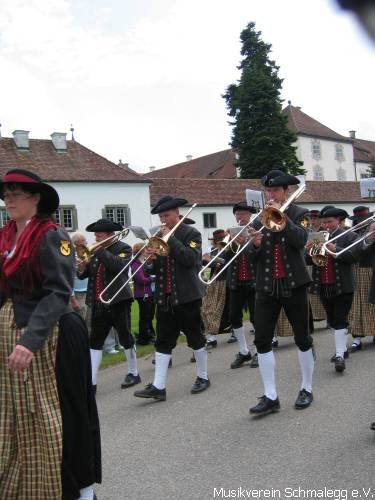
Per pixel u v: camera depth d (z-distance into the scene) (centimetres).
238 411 503
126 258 620
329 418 461
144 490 347
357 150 6688
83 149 3484
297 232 479
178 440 436
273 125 4369
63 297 278
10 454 275
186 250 552
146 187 3509
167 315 562
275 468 367
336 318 638
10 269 285
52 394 276
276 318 496
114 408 546
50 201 304
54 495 267
